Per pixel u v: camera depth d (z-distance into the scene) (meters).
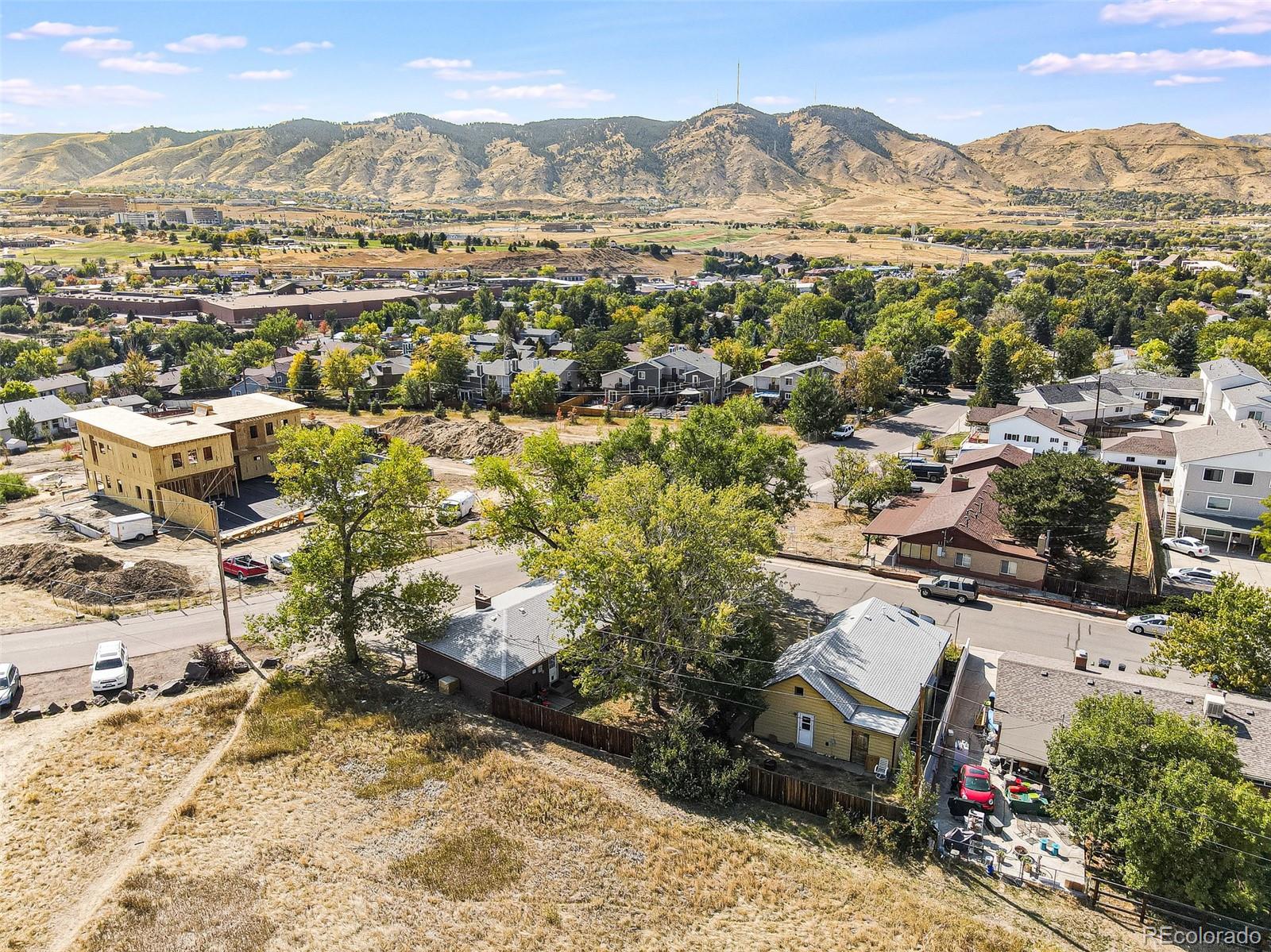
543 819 32.47
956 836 31.25
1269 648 36.66
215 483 70.38
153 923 26.59
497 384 118.50
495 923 27.44
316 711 39.03
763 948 26.55
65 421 108.50
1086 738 29.45
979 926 27.19
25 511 69.25
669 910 28.20
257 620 43.75
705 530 38.59
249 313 192.00
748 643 39.12
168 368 155.25
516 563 59.16
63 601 50.41
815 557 59.97
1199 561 58.81
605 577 38.31
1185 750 28.59
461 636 42.62
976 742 37.66
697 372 116.69
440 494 47.88
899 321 147.00
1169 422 95.75
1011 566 55.03
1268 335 119.62
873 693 36.53
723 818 33.09
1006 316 156.38
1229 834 26.45
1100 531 55.88
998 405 100.75
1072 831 31.69
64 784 33.22
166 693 40.19
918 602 52.53
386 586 44.44
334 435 45.03
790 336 160.12
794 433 97.44
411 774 34.78
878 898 28.61
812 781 35.22
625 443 57.00
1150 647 45.62
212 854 29.94
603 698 42.28
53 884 28.36
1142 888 27.36
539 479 51.75
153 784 33.69
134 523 61.50
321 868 29.61
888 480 67.44
